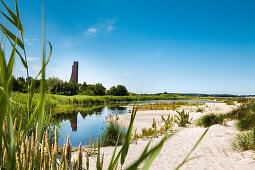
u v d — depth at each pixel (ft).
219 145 15.99
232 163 11.14
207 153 14.12
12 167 0.90
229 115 29.25
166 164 12.38
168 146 17.20
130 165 0.78
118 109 66.39
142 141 20.24
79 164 2.08
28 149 2.10
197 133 22.20
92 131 25.11
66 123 30.37
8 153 0.90
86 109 62.18
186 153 14.75
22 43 1.26
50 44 1.31
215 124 26.22
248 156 11.87
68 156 2.22
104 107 75.15
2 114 0.91
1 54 0.87
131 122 1.29
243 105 35.88
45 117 9.78
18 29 1.25
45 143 2.08
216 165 11.09
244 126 20.17
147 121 38.37
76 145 18.30
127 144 1.27
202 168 10.90
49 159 2.07
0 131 0.93
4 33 1.18
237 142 14.99
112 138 18.92
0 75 0.87
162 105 80.64
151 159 0.78
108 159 13.34
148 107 71.31
